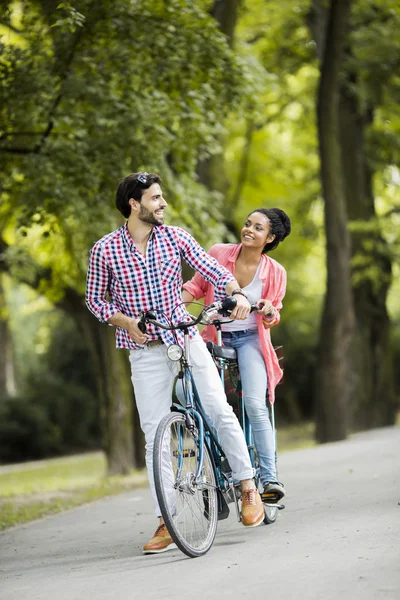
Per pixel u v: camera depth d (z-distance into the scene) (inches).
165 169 807.1
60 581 344.8
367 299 1429.6
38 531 513.7
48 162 749.9
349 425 1403.8
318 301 2274.9
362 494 494.0
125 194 373.1
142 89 773.9
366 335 1421.0
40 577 359.3
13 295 2709.2
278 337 2249.0
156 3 726.5
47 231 778.8
